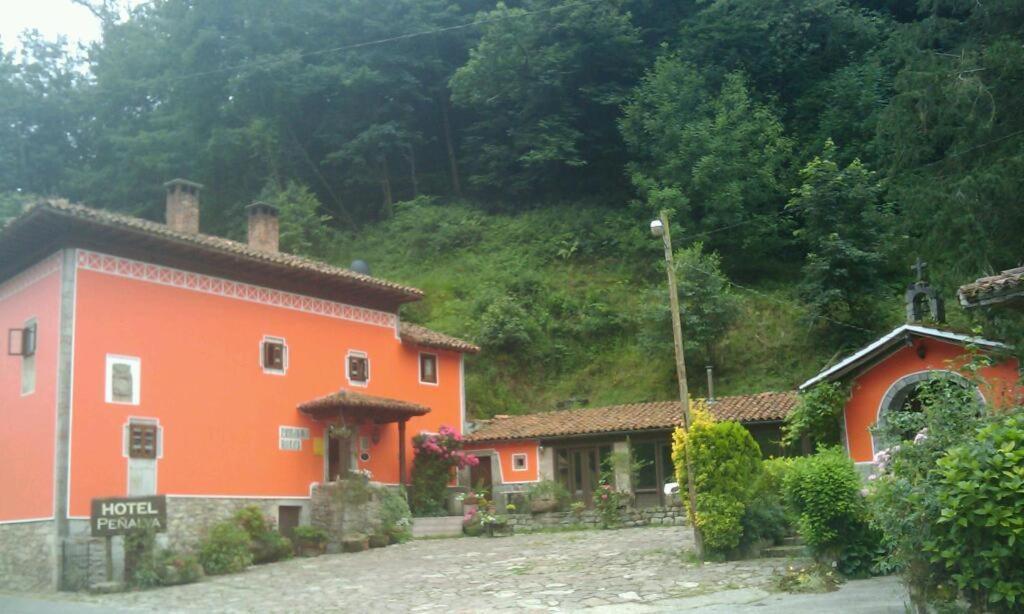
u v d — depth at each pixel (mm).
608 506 23438
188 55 43969
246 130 43562
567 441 27797
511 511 25656
